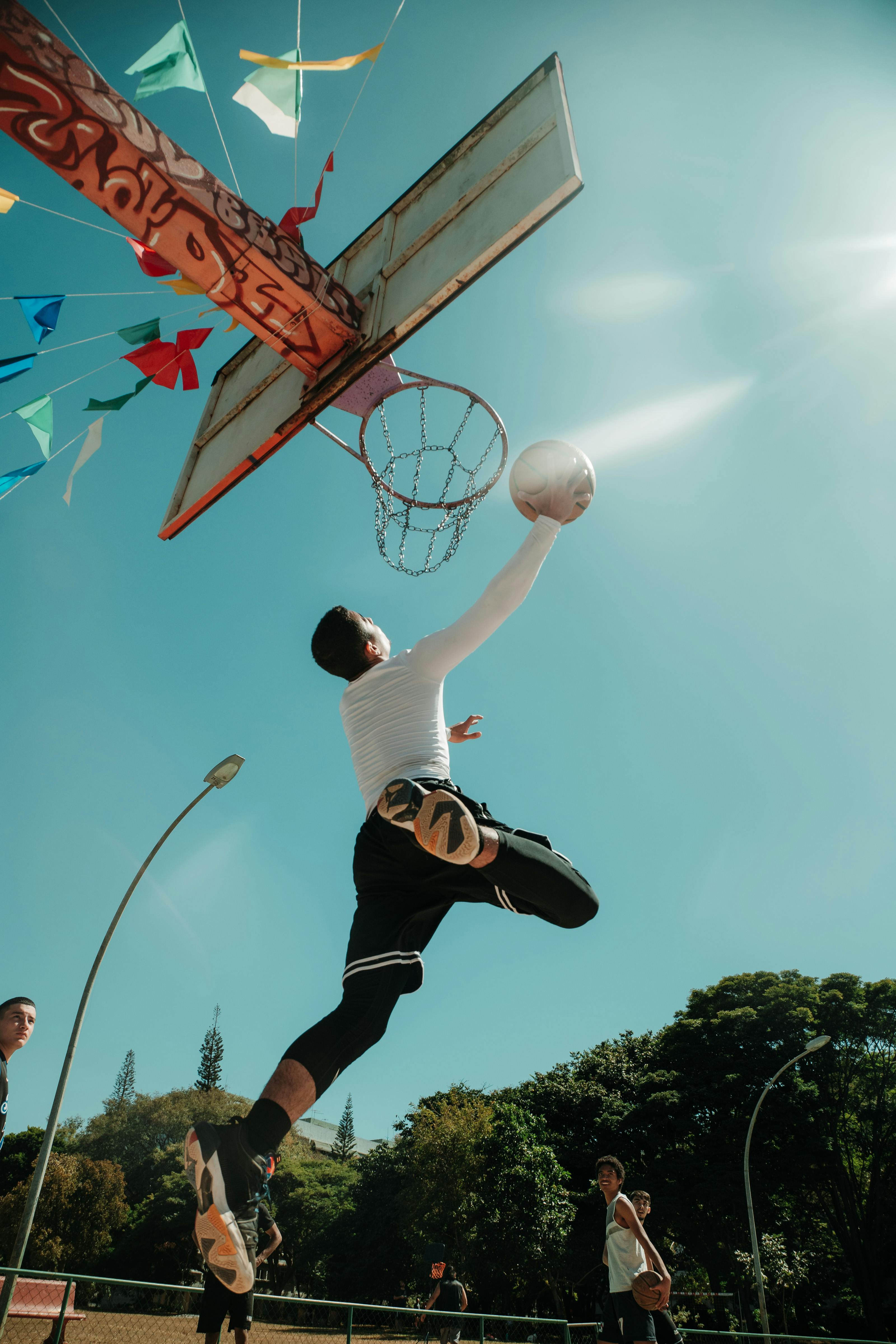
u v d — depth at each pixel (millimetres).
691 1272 30750
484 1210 24719
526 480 1843
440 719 1704
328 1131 72688
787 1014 30734
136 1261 36750
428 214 3799
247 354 4977
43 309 3404
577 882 1479
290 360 4062
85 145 3158
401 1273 31250
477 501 4191
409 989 1567
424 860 1533
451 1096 29844
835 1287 30094
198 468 4781
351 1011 1420
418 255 3742
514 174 3387
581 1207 27719
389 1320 6859
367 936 1544
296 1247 36312
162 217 3375
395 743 1636
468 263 3383
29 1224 9844
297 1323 6281
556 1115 30984
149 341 3705
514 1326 7859
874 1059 30297
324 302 3721
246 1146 1203
